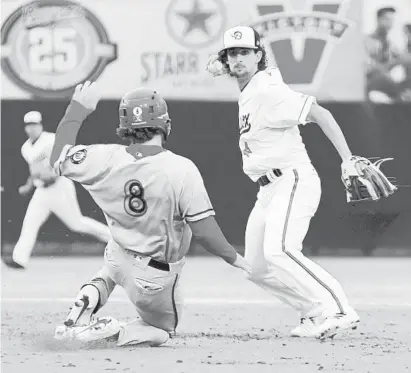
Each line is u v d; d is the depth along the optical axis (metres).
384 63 52.62
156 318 22.08
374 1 52.59
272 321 29.25
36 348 21.86
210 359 20.28
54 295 37.16
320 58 52.81
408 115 52.50
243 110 25.91
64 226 52.78
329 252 52.66
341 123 52.81
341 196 52.41
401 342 23.95
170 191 20.58
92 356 20.39
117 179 20.75
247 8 52.84
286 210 25.28
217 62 26.92
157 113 21.00
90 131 52.84
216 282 42.97
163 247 21.03
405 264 49.88
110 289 21.91
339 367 19.34
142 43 53.09
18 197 52.56
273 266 25.25
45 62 53.03
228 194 53.00
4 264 49.72
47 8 53.00
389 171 52.50
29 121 47.72
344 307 24.92
